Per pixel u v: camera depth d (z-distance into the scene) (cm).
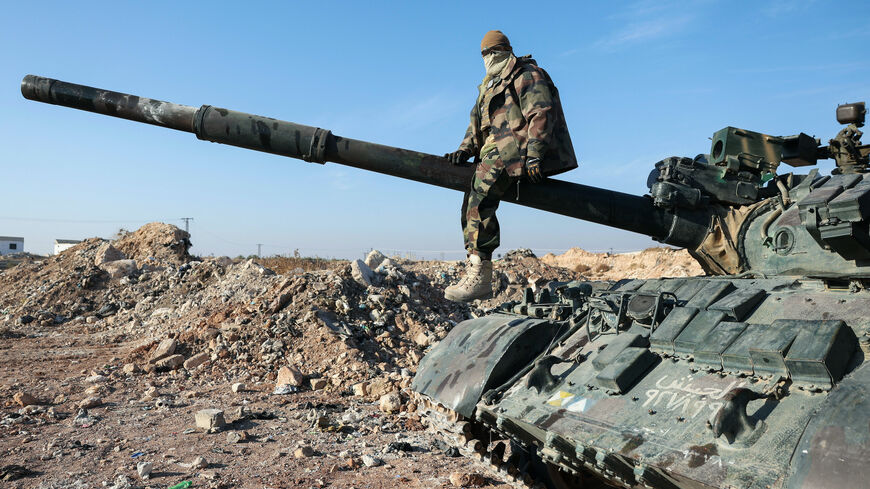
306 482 659
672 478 344
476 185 555
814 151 533
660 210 554
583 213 554
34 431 834
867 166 488
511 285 1984
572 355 508
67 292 2031
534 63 557
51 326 1856
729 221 533
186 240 2466
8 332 1697
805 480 280
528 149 523
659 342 435
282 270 2564
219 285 1770
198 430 848
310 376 1172
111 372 1223
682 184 540
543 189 549
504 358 548
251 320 1398
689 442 344
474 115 596
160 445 778
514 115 539
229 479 660
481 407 526
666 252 3294
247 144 563
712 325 414
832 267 428
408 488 650
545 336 566
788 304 414
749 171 543
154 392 1052
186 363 1238
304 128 555
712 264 559
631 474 398
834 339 335
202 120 552
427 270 2061
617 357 446
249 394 1072
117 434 826
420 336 1374
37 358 1377
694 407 368
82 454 738
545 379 486
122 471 679
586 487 611
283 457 741
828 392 325
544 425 438
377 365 1220
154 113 563
